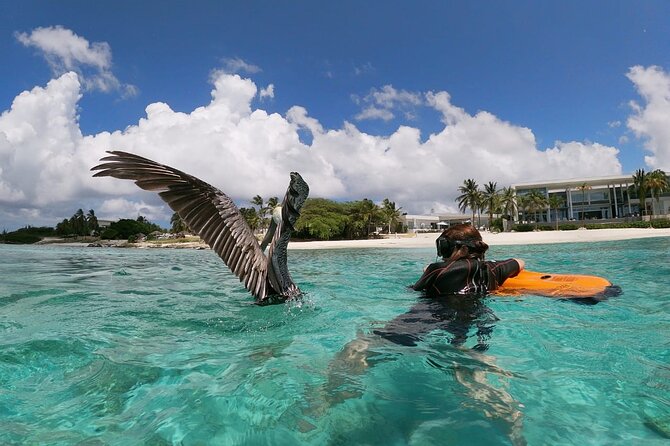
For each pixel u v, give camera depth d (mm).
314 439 1563
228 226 3832
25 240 117750
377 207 88000
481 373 2209
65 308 4348
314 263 13531
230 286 6445
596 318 3365
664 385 2033
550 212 92312
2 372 2330
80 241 114562
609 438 1546
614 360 2381
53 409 1873
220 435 1604
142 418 1769
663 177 76500
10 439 1589
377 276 7742
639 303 3959
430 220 137000
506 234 59188
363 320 3471
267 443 1540
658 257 11242
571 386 2018
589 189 89938
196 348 2775
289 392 1987
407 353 2529
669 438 1544
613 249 17141
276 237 4191
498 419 1703
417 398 1891
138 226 120188
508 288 4387
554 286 4449
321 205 84062
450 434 1574
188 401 1920
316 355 2553
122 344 2889
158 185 3447
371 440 1547
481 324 3164
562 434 1574
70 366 2434
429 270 4184
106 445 1545
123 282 7191
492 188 93812
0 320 3715
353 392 1975
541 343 2688
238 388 2053
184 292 5656
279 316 3729
